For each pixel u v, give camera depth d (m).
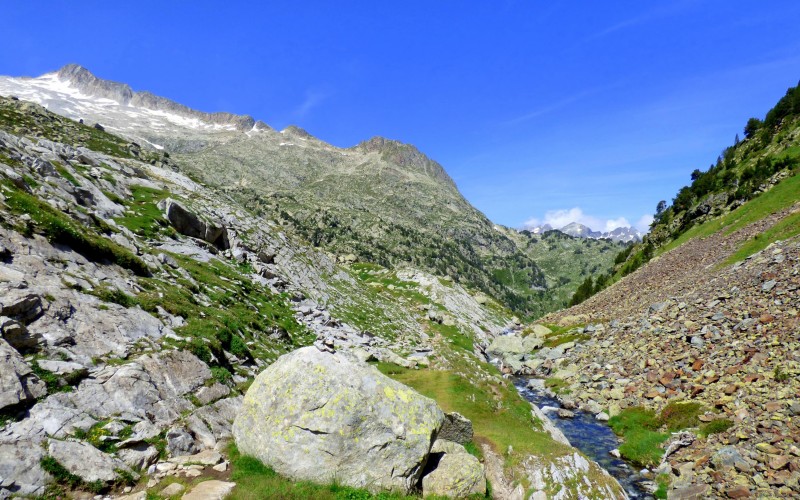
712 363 35.22
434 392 29.88
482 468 17.08
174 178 71.50
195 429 15.09
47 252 18.91
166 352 17.52
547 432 28.38
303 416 14.64
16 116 114.44
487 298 125.81
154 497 11.32
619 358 48.28
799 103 139.38
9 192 20.53
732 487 20.52
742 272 49.53
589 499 18.03
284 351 30.50
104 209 37.25
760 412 25.78
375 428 14.93
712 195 127.94
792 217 66.31
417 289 100.44
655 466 26.98
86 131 133.62
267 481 13.22
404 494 14.46
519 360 66.81
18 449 10.37
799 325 32.47
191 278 32.94
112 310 18.02
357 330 48.88
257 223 65.38
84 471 11.07
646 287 82.12
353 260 130.25
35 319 14.27
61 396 12.47
